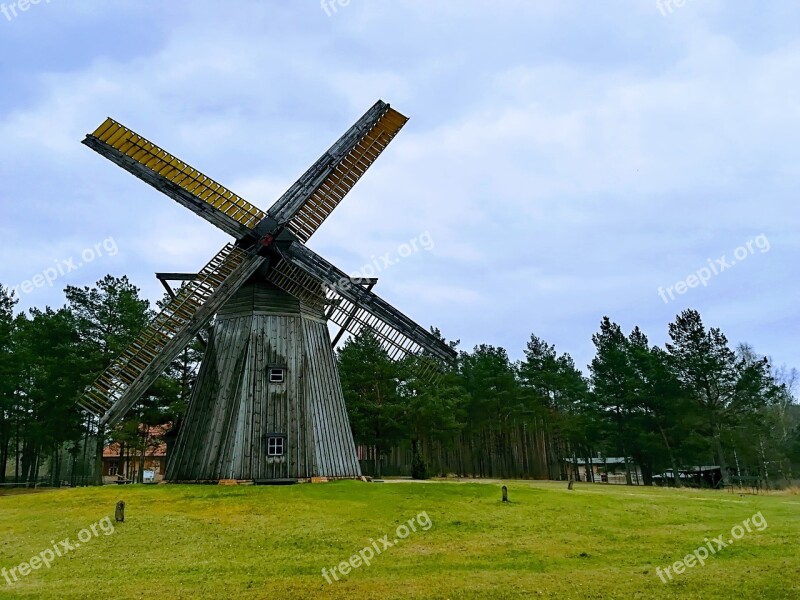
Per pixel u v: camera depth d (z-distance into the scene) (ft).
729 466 224.33
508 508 75.72
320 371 96.99
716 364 179.73
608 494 94.27
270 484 85.76
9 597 40.60
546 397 236.43
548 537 60.70
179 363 161.99
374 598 39.01
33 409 165.68
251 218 95.20
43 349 154.61
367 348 198.08
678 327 192.03
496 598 38.60
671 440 190.49
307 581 43.88
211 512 69.31
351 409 189.16
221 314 97.76
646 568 46.91
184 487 82.33
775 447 214.90
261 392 89.92
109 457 266.36
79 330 157.58
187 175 93.40
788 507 86.74
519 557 51.60
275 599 39.24
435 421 198.18
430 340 102.47
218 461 86.84
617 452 221.66
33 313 175.94
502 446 253.85
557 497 85.97
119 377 84.74
